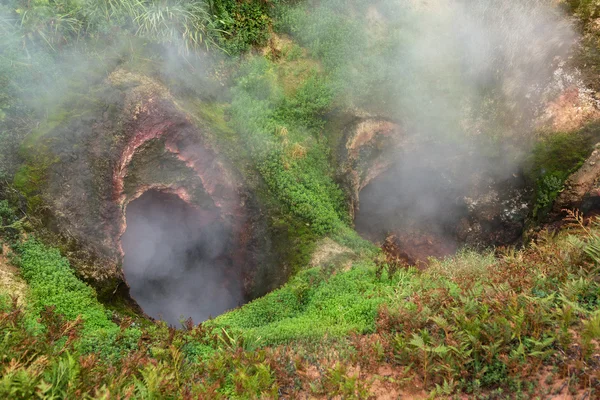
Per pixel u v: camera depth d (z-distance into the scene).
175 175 10.77
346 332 7.07
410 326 6.18
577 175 12.05
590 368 4.85
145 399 4.91
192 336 7.19
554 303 5.95
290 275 10.70
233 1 12.85
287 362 6.03
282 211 11.38
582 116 12.36
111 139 9.80
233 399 5.32
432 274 8.69
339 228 11.50
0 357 5.03
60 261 8.45
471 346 5.51
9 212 8.47
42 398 4.48
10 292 7.56
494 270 7.35
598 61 12.59
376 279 9.68
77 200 9.11
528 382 4.95
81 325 7.18
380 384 5.52
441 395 5.13
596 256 6.45
